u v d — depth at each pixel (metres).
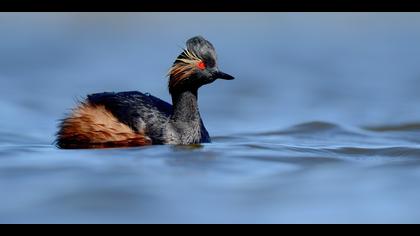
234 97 27.53
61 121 16.62
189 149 15.74
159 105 16.81
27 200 12.09
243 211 11.77
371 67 34.50
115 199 12.16
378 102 26.31
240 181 13.40
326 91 28.73
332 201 12.37
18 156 15.05
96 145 16.00
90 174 13.52
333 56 37.53
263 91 28.75
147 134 16.17
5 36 39.88
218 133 19.89
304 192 12.83
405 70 33.69
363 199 12.48
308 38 42.31
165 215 11.51
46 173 13.59
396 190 13.02
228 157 15.04
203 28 42.84
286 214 11.70
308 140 18.39
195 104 16.72
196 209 11.81
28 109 23.67
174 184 13.05
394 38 42.81
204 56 16.48
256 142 17.58
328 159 15.28
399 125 21.38
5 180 13.12
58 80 29.72
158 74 31.58
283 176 13.80
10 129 19.89
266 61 35.72
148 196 12.35
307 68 34.12
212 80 16.58
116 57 35.97
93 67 33.16
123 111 16.20
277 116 23.62
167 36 41.50
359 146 17.02
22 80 29.52
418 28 44.91
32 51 36.84
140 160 14.58
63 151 15.66
